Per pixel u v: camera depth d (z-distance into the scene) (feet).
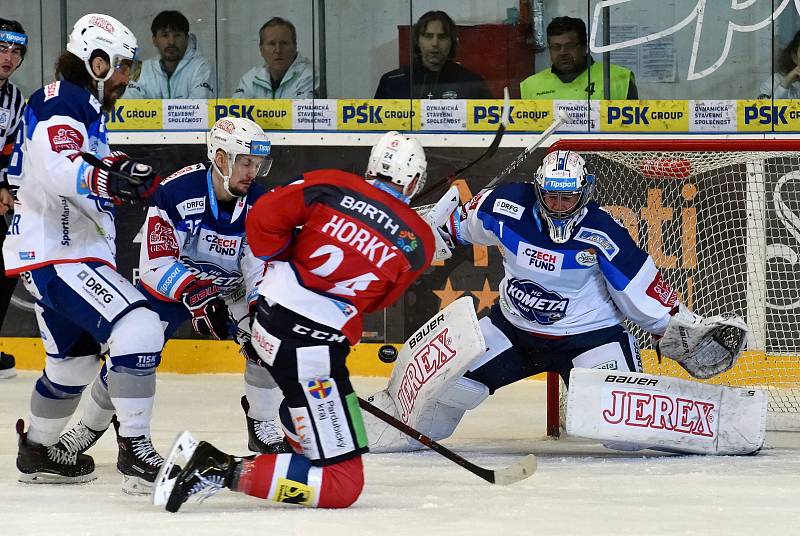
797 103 75.46
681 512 34.37
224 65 78.95
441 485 39.96
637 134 76.43
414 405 48.32
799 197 69.56
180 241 43.09
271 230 34.35
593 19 76.33
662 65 76.59
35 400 41.14
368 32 77.77
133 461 38.63
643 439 47.16
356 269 34.22
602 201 70.85
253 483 34.30
